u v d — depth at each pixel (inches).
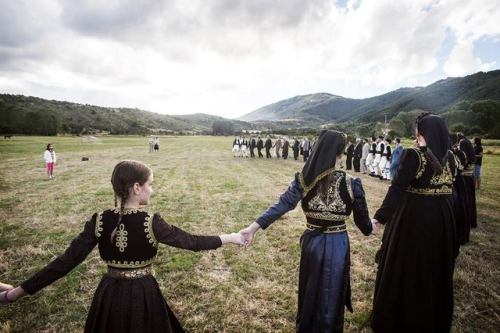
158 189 440.8
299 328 99.3
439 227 111.1
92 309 80.0
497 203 378.6
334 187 95.8
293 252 212.7
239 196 394.6
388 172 558.9
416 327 112.6
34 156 932.6
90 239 78.6
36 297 156.9
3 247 222.4
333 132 98.2
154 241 79.9
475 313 145.9
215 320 138.7
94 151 1216.8
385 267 120.6
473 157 263.9
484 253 215.6
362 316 141.6
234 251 214.4
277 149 1017.5
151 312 80.3
